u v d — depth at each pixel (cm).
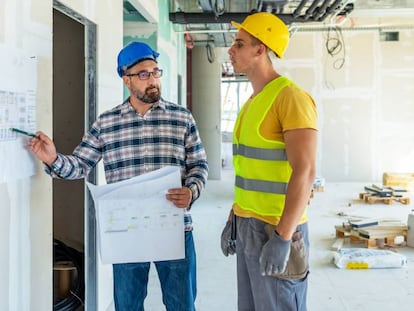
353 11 598
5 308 152
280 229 152
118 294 192
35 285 172
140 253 175
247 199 171
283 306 164
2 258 149
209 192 730
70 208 316
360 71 827
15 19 152
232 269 358
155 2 454
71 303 266
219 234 464
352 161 838
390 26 758
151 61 179
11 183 151
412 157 831
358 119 833
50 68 181
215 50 868
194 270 194
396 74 823
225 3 565
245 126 171
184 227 182
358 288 315
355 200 646
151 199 174
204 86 873
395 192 632
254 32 166
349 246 417
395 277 336
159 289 316
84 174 186
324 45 830
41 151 163
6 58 145
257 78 172
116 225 173
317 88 834
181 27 666
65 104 313
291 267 162
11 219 153
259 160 165
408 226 416
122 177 185
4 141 145
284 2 518
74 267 285
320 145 840
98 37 254
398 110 828
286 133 155
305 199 150
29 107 162
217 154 881
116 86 296
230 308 285
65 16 310
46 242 180
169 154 185
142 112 185
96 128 189
